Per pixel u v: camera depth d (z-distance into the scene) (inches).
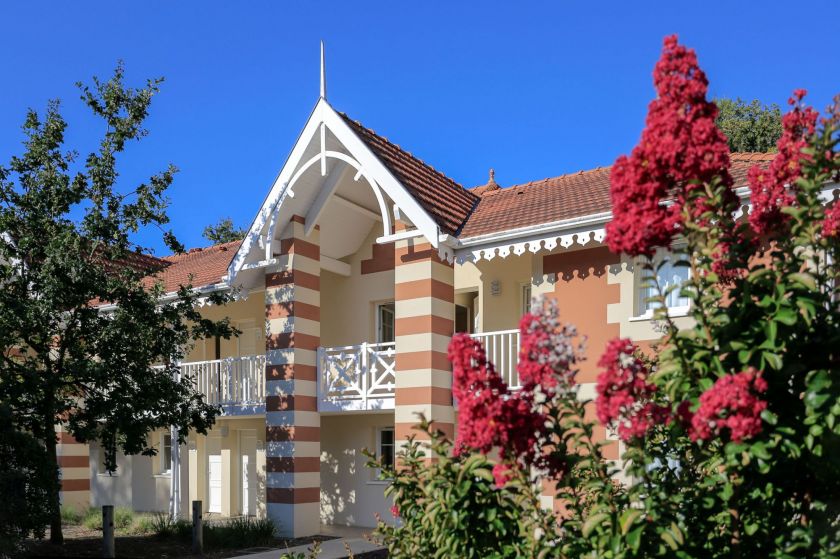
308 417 616.7
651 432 223.6
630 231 175.8
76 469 818.2
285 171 604.4
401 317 563.5
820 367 174.9
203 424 570.6
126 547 563.8
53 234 536.1
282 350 618.2
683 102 179.8
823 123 181.5
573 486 185.3
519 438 176.7
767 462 167.8
